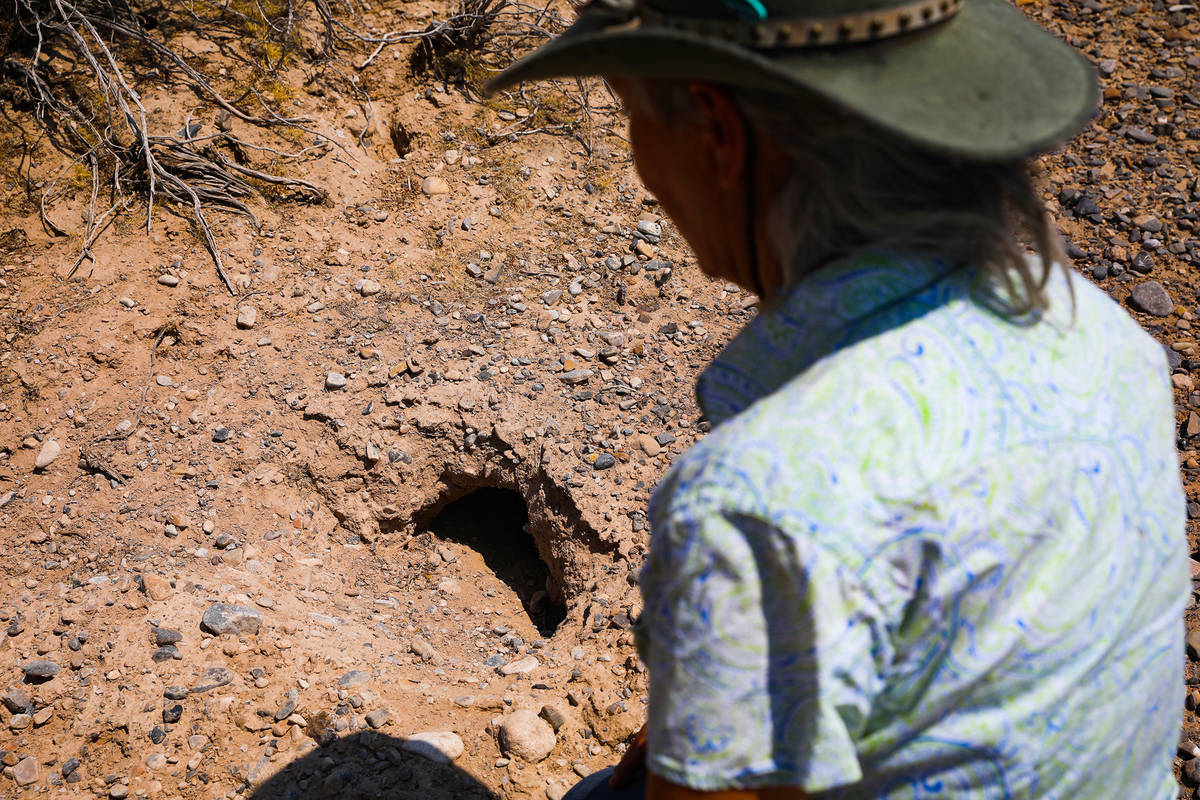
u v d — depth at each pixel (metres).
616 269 3.31
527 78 0.97
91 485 2.74
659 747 0.82
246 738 2.20
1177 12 4.30
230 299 3.11
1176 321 3.18
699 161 0.92
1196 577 2.54
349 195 3.44
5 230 3.19
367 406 2.90
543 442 2.82
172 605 2.43
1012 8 0.96
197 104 3.50
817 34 0.78
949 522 0.74
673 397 2.96
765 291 0.99
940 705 0.79
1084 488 0.79
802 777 0.77
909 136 0.73
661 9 0.86
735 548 0.74
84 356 2.95
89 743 2.19
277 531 2.74
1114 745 0.86
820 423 0.75
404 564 2.87
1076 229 3.49
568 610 2.65
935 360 0.78
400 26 3.89
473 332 3.10
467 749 2.20
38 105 3.39
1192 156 3.71
